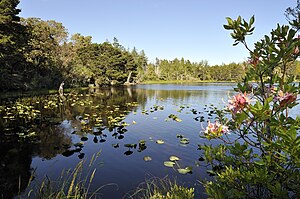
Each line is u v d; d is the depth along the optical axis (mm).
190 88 37719
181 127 9805
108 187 4570
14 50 18797
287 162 1760
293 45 1725
